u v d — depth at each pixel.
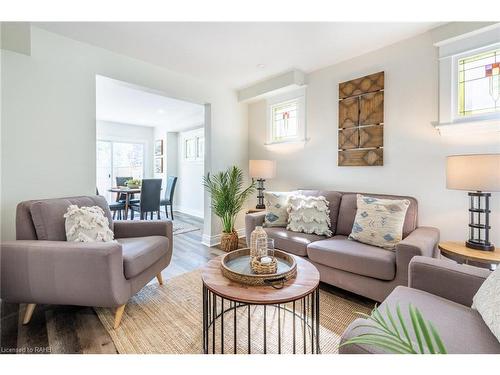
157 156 7.07
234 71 3.17
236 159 3.96
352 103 2.78
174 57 2.77
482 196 1.82
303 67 3.04
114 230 2.36
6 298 1.58
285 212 2.81
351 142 2.79
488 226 1.74
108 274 1.55
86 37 2.36
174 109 5.07
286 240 2.40
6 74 2.06
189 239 4.00
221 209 3.35
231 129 3.88
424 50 2.28
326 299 2.07
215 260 1.65
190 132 6.41
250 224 2.84
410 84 2.38
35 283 1.56
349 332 0.92
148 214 6.24
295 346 1.49
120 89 3.84
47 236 1.75
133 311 1.89
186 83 3.28
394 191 2.50
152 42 2.44
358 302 2.02
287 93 3.47
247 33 2.29
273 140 3.74
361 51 2.64
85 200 2.16
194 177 6.31
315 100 3.16
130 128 6.75
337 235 2.52
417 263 1.34
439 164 2.22
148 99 4.37
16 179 2.12
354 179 2.82
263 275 1.31
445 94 2.14
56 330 1.65
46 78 2.25
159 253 2.14
